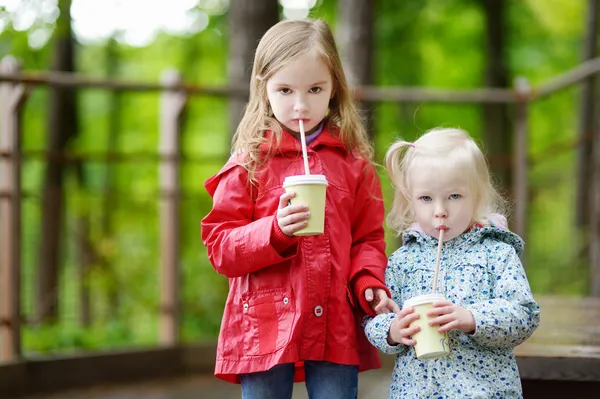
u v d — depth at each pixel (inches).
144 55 546.6
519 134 292.0
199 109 550.0
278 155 115.8
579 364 129.3
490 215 114.6
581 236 367.9
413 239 115.8
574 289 359.6
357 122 122.6
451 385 104.9
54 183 372.5
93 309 305.1
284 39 114.5
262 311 112.1
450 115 548.1
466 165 108.7
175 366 269.9
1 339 232.2
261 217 114.4
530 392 134.0
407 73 530.0
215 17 502.0
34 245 333.4
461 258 110.0
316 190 105.1
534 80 559.8
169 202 269.3
